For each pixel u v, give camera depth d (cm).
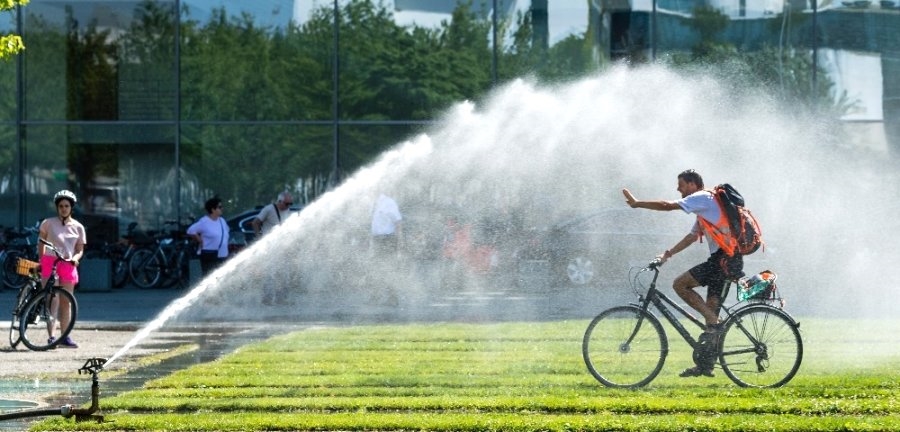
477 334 3716
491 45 6450
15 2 4678
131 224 6638
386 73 6531
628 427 2130
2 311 4928
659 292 2678
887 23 6319
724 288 2641
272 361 3112
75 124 6725
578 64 6394
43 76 6738
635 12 6366
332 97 6575
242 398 2531
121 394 2598
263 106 6625
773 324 2639
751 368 2645
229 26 6638
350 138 6562
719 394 2508
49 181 6744
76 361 3272
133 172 6700
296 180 6606
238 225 6519
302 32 6594
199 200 6669
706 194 2614
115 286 6212
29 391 2720
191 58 6669
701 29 6353
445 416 2262
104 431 2178
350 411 2362
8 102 6744
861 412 2288
